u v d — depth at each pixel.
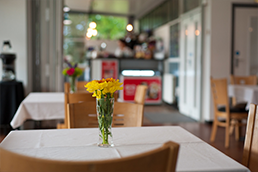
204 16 5.27
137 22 10.47
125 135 1.45
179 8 6.56
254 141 1.25
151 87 7.39
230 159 1.08
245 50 5.33
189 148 1.23
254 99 3.72
